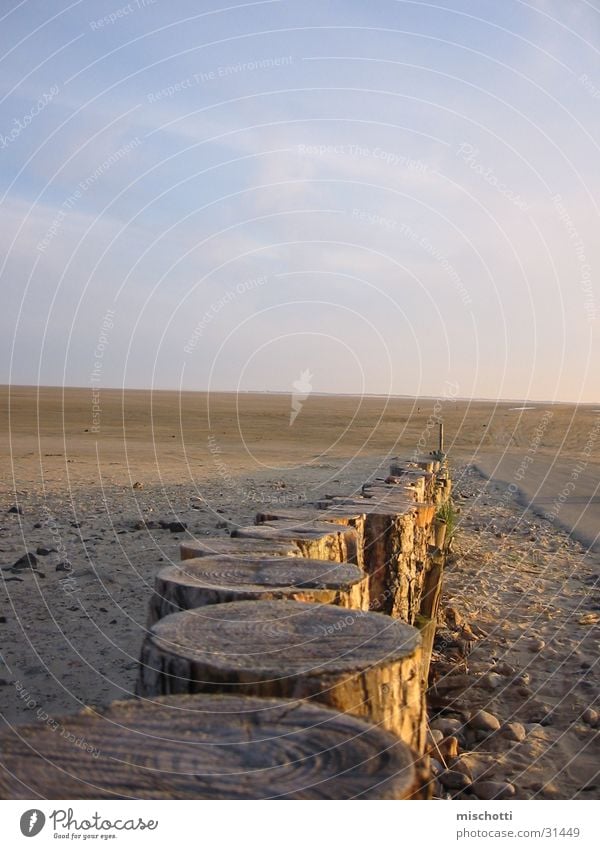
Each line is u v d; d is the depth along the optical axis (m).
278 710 2.19
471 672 5.64
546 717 4.91
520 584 8.60
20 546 8.96
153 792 1.87
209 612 3.08
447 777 4.01
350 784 1.89
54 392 102.38
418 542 6.16
